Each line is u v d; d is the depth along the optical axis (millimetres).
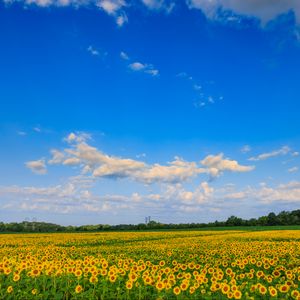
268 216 117312
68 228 105625
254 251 27406
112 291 13953
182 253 27656
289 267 20891
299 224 113438
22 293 13594
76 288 13078
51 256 24125
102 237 51594
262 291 12781
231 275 16125
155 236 53531
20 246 37812
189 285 14055
